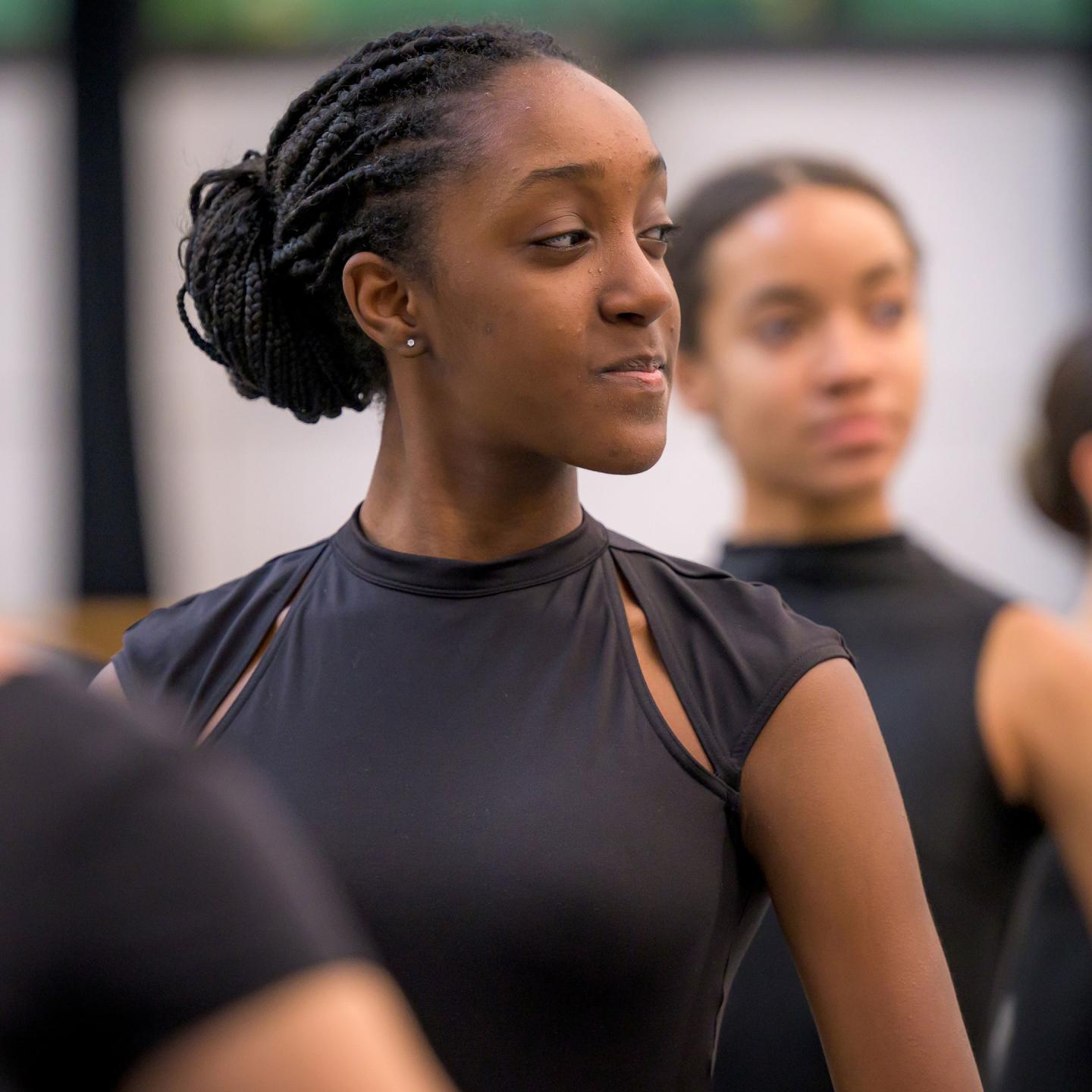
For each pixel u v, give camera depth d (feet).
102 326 38.86
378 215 7.69
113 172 38.68
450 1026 7.16
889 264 13.26
